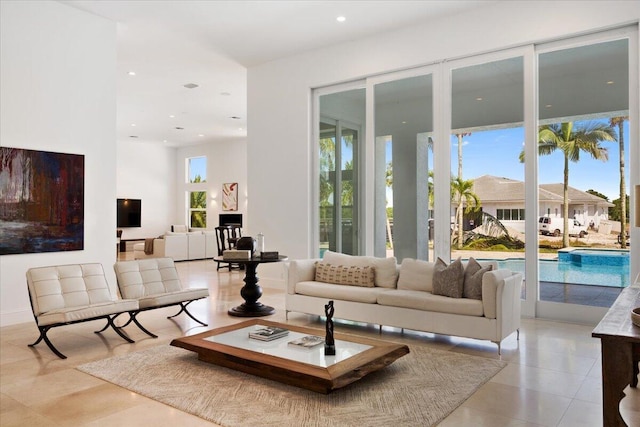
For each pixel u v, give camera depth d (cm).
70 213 579
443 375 358
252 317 568
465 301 432
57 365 387
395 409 296
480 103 598
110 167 621
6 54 525
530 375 359
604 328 225
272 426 274
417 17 619
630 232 502
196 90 973
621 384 213
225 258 578
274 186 792
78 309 420
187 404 305
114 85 626
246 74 856
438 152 628
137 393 326
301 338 381
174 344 387
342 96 732
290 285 553
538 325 521
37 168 549
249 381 346
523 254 565
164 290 528
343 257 564
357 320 498
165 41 703
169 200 1770
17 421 282
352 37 690
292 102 771
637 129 500
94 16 606
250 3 580
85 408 301
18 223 534
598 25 512
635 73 502
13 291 531
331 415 288
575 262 537
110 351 427
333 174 739
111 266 619
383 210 678
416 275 500
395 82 670
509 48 573
